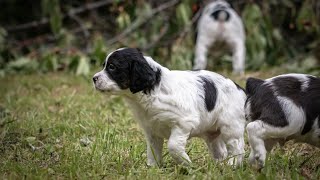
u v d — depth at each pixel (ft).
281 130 16.97
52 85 35.04
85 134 23.52
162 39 42.52
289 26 43.50
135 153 19.95
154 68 17.93
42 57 40.63
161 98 17.70
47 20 47.39
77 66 38.93
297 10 43.73
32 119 25.21
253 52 40.63
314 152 20.71
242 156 18.81
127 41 41.16
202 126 18.62
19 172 17.95
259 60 40.50
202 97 18.30
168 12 43.01
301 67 38.27
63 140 22.52
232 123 18.88
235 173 17.42
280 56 42.80
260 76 36.52
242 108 19.08
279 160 19.24
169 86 17.89
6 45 44.42
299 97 16.97
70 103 29.25
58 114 27.04
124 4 41.11
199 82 18.56
